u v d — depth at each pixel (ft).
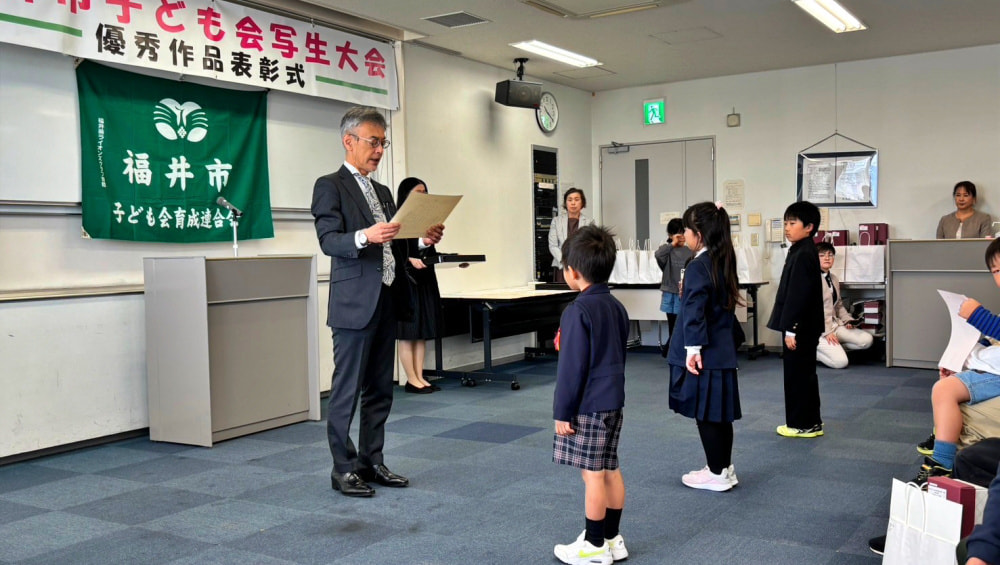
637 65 26.99
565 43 23.75
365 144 12.08
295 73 19.49
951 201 25.95
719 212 11.65
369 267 11.86
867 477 12.72
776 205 28.55
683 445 14.94
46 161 15.38
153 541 10.39
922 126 26.25
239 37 18.22
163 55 16.70
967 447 8.90
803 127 27.99
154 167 17.16
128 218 16.66
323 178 11.97
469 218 25.46
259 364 16.61
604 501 9.11
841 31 22.80
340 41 20.65
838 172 27.50
